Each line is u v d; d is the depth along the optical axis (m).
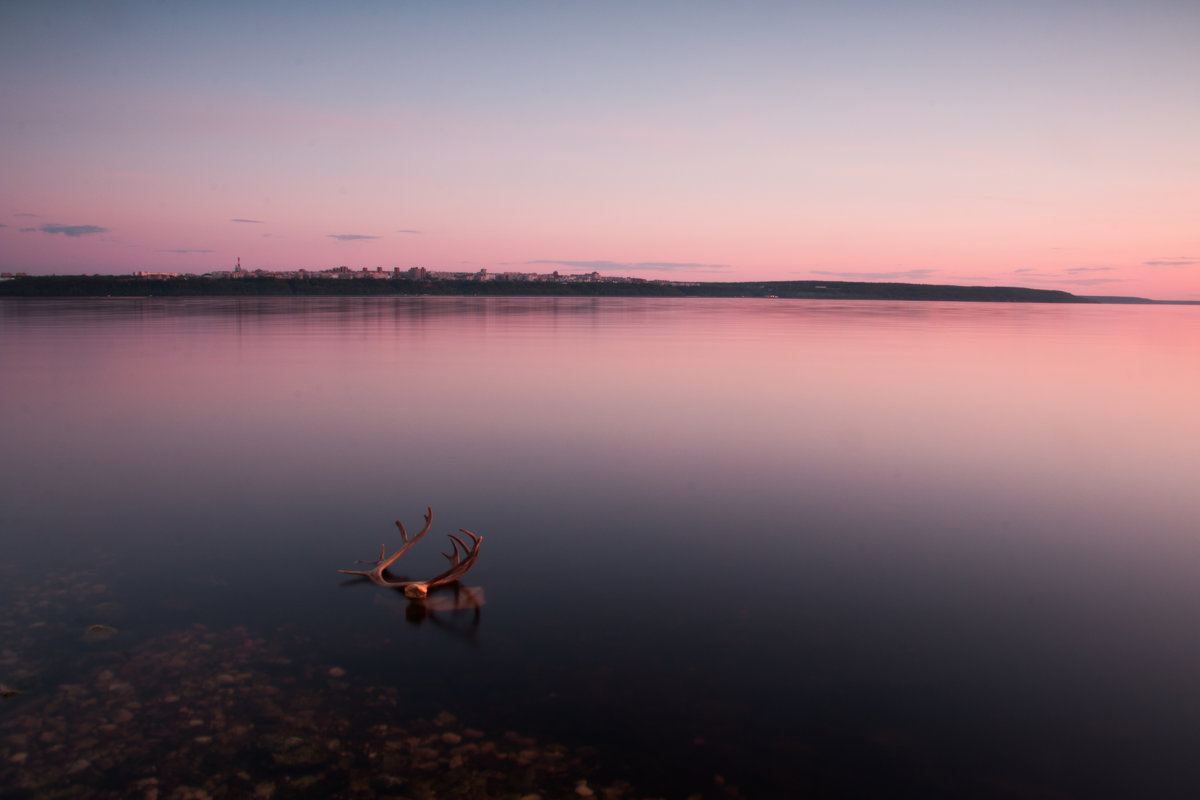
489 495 8.68
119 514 7.86
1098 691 4.57
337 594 5.88
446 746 3.98
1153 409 15.40
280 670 4.71
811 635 5.23
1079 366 24.66
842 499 8.64
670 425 13.01
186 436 11.81
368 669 4.73
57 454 10.55
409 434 12.09
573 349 28.39
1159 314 115.00
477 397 16.03
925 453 11.06
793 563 6.62
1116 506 8.48
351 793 3.62
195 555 6.70
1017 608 5.73
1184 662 4.93
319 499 8.48
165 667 4.72
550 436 12.01
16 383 17.59
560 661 4.84
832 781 3.73
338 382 18.27
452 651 4.96
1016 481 9.52
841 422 13.45
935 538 7.33
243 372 20.11
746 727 4.15
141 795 3.60
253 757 3.89
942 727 4.18
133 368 20.84
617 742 4.02
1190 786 3.72
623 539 7.21
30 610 5.51
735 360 24.70
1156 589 6.12
